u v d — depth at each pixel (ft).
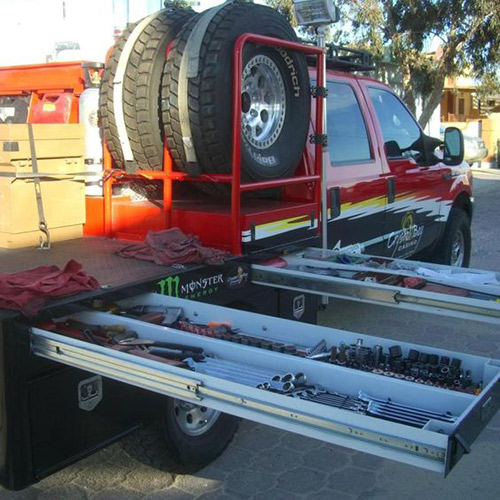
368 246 17.88
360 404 7.13
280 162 13.17
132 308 10.21
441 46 61.77
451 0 55.52
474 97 101.09
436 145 21.54
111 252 12.53
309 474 11.84
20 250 12.82
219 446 11.54
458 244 24.02
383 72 60.18
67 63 15.31
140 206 13.57
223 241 12.45
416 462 6.01
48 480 11.46
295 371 7.95
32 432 8.41
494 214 43.83
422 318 20.92
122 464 11.99
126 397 9.41
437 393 6.92
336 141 16.84
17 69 16.25
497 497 11.16
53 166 13.29
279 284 12.19
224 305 11.88
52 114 15.10
